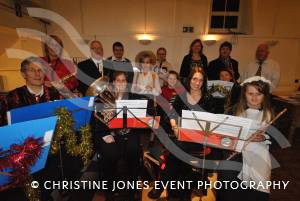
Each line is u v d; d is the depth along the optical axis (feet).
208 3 13.94
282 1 13.53
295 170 8.36
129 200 6.31
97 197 6.38
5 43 11.38
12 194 4.33
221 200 5.64
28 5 12.71
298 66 14.40
